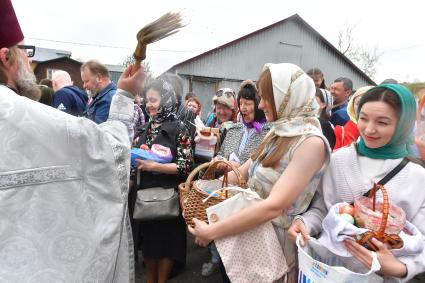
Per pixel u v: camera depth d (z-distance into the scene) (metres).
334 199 1.42
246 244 1.37
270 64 1.55
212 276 2.95
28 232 0.86
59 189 0.92
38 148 0.88
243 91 2.49
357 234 1.11
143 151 2.37
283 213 1.48
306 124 1.43
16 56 1.02
